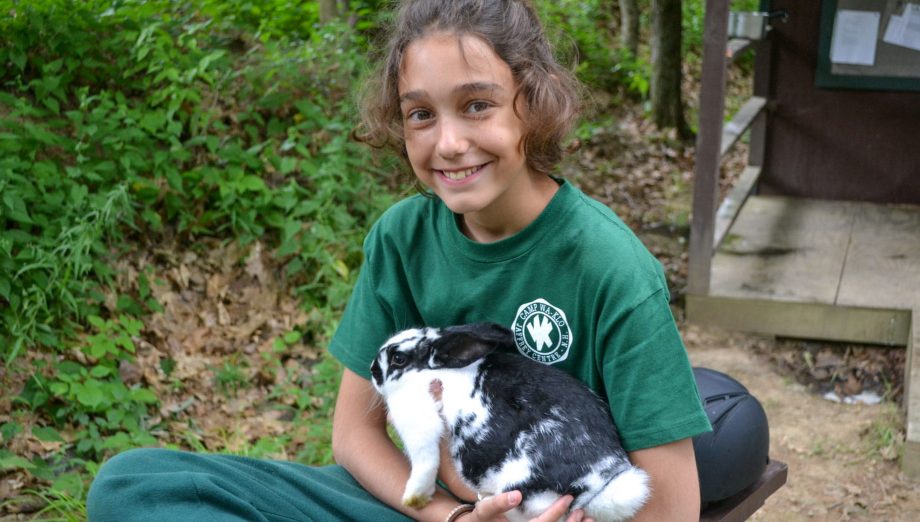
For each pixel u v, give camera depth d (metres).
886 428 4.25
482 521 1.94
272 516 2.02
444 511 2.06
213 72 5.45
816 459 4.08
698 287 5.19
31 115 4.93
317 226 4.98
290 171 5.27
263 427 4.05
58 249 4.22
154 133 4.97
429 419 2.03
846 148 6.43
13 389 3.85
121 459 2.00
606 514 1.93
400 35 1.97
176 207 4.96
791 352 5.03
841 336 5.00
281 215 5.19
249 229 5.02
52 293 4.23
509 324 2.10
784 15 6.14
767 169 6.65
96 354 4.05
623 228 2.04
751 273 5.40
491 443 1.97
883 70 6.18
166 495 1.89
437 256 2.19
